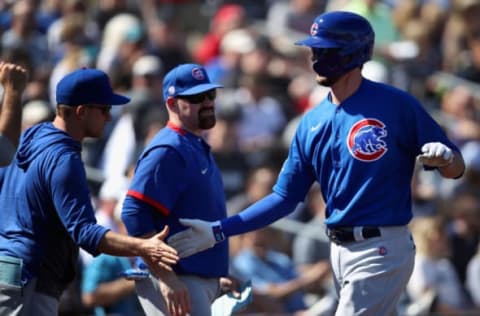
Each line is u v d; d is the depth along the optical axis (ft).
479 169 136.15
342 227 67.36
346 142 66.80
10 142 71.61
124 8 163.43
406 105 67.36
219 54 160.45
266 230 108.47
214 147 136.87
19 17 151.53
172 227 71.46
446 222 122.01
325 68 67.46
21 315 68.95
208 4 178.09
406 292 113.60
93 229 66.95
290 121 150.10
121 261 93.71
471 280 120.88
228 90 150.10
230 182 135.23
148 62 139.23
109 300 93.04
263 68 150.10
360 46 67.31
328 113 67.87
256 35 159.84
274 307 103.96
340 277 67.87
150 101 132.05
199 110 72.54
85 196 67.77
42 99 136.87
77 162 68.28
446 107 155.02
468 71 159.63
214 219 72.69
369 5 162.50
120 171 121.19
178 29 168.96
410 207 67.92
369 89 67.72
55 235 69.51
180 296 69.56
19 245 69.15
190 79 72.49
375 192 66.64
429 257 116.37
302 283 105.70
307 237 116.78
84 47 150.71
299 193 69.92
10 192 70.28
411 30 159.53
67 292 97.55
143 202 70.69
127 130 124.88
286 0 174.50
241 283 75.05
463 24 163.43
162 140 71.61
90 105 69.97
